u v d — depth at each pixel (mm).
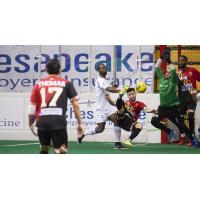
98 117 38969
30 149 38938
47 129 25938
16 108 45469
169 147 40625
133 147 40469
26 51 45500
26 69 45625
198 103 43156
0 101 45625
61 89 26078
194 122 41906
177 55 45031
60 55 45188
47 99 25922
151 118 42625
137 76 44344
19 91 45938
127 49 44375
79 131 26453
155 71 42406
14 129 45625
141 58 44250
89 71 44938
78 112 26250
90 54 44938
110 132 44688
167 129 40844
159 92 41969
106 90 38812
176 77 40062
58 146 26062
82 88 45156
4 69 45875
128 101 38594
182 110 41469
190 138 40938
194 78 41625
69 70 45219
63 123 25984
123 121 38562
